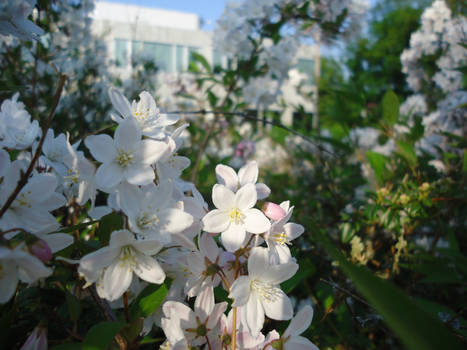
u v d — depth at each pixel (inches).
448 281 7.2
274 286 4.2
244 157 19.2
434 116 14.1
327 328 7.9
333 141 12.6
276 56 14.0
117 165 4.1
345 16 13.8
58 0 11.7
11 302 4.3
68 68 13.3
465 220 10.6
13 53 11.8
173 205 4.1
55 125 11.6
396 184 10.0
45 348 3.8
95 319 5.1
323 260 9.2
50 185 4.1
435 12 15.4
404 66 17.3
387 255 8.5
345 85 47.6
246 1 13.2
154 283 4.1
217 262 4.4
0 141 4.5
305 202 14.6
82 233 7.2
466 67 10.4
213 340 4.3
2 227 3.8
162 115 4.9
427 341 2.2
